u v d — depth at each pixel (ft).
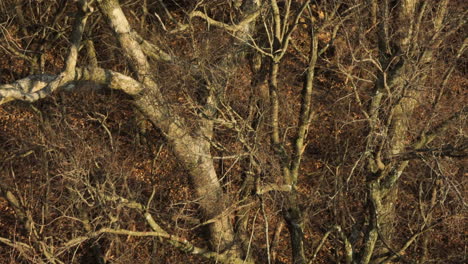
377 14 46.70
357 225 42.93
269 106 41.86
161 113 41.68
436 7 43.04
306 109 40.60
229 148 44.16
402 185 49.49
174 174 49.44
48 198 42.63
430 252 47.47
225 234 43.93
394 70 39.24
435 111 40.14
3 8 54.95
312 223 47.80
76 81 38.99
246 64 46.42
